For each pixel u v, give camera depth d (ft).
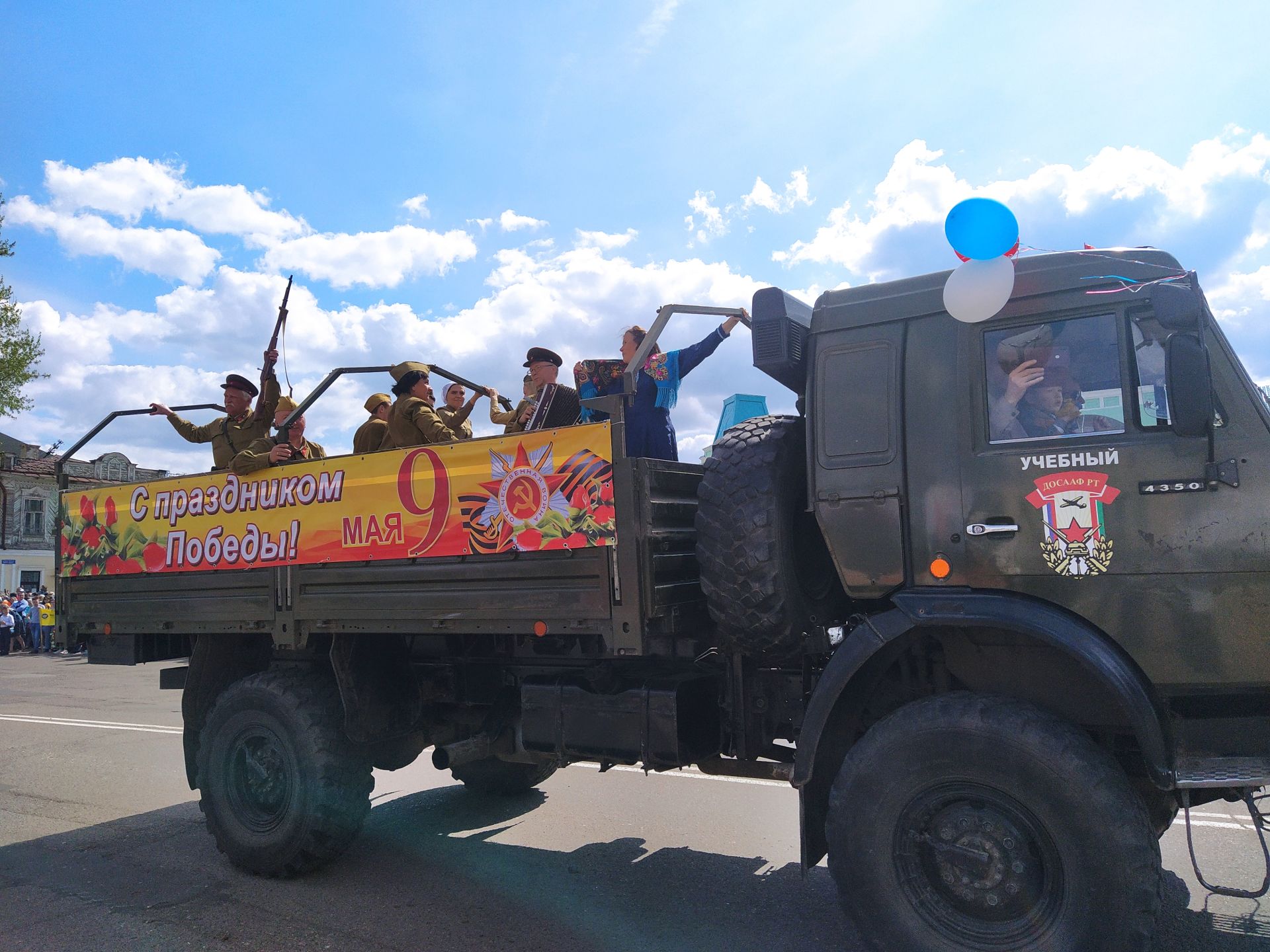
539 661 14.19
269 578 15.34
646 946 11.80
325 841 14.33
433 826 17.79
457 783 21.43
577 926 12.51
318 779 14.26
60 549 18.94
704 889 14.03
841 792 10.34
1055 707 10.30
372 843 16.69
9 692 42.06
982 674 10.75
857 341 11.52
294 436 19.81
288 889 14.20
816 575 12.42
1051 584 9.98
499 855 15.85
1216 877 13.51
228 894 13.99
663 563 12.01
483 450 12.96
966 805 9.75
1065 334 10.32
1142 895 8.73
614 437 11.69
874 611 11.98
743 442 12.05
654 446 14.89
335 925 12.64
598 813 18.58
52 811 19.38
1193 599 9.30
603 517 11.73
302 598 14.85
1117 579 9.64
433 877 14.70
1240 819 16.37
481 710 15.57
